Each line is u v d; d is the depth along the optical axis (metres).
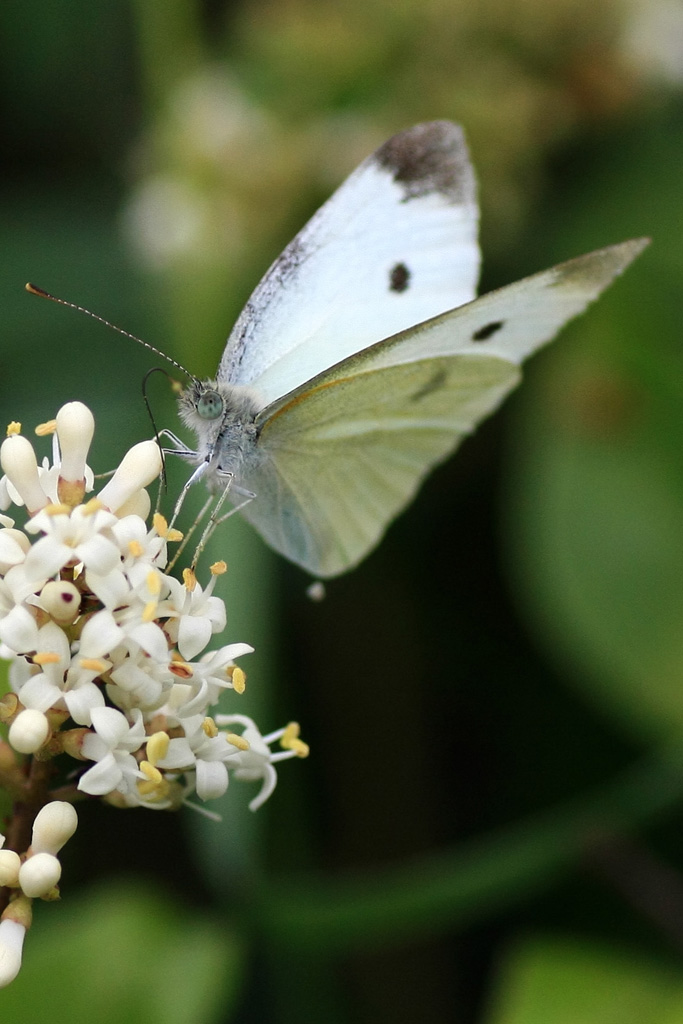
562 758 0.48
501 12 0.49
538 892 0.47
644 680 0.47
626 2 0.49
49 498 0.44
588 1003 0.46
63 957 0.46
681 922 0.47
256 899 0.47
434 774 0.49
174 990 0.46
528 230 0.49
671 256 0.49
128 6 0.50
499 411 0.49
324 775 0.49
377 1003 0.48
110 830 0.48
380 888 0.47
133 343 0.49
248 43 0.50
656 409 0.48
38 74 0.50
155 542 0.43
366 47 0.49
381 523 0.46
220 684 0.43
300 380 0.46
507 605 0.49
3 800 0.45
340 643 0.49
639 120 0.50
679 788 0.47
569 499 0.48
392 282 0.46
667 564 0.48
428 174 0.46
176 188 0.49
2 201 0.50
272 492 0.46
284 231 0.49
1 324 0.49
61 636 0.43
